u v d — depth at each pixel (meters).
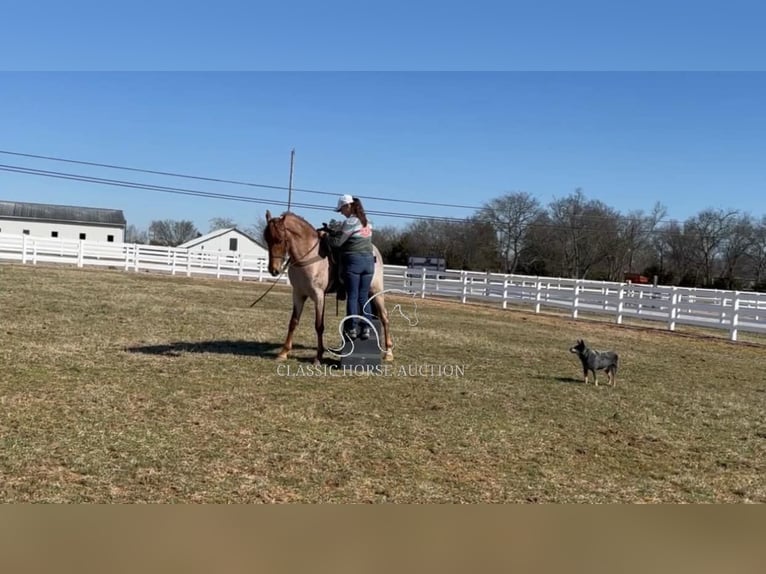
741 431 7.14
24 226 79.12
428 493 4.68
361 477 4.94
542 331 17.16
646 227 76.06
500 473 5.23
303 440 5.75
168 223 103.31
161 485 4.52
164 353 9.54
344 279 9.14
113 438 5.45
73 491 4.31
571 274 75.06
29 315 12.70
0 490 4.24
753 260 71.94
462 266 73.75
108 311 14.29
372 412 6.88
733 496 5.00
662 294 21.28
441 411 7.10
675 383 10.08
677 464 5.78
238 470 4.91
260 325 13.73
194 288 23.33
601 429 6.82
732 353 15.16
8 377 7.36
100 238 82.44
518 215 75.75
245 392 7.40
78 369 8.05
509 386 8.77
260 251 78.25
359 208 9.12
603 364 9.24
